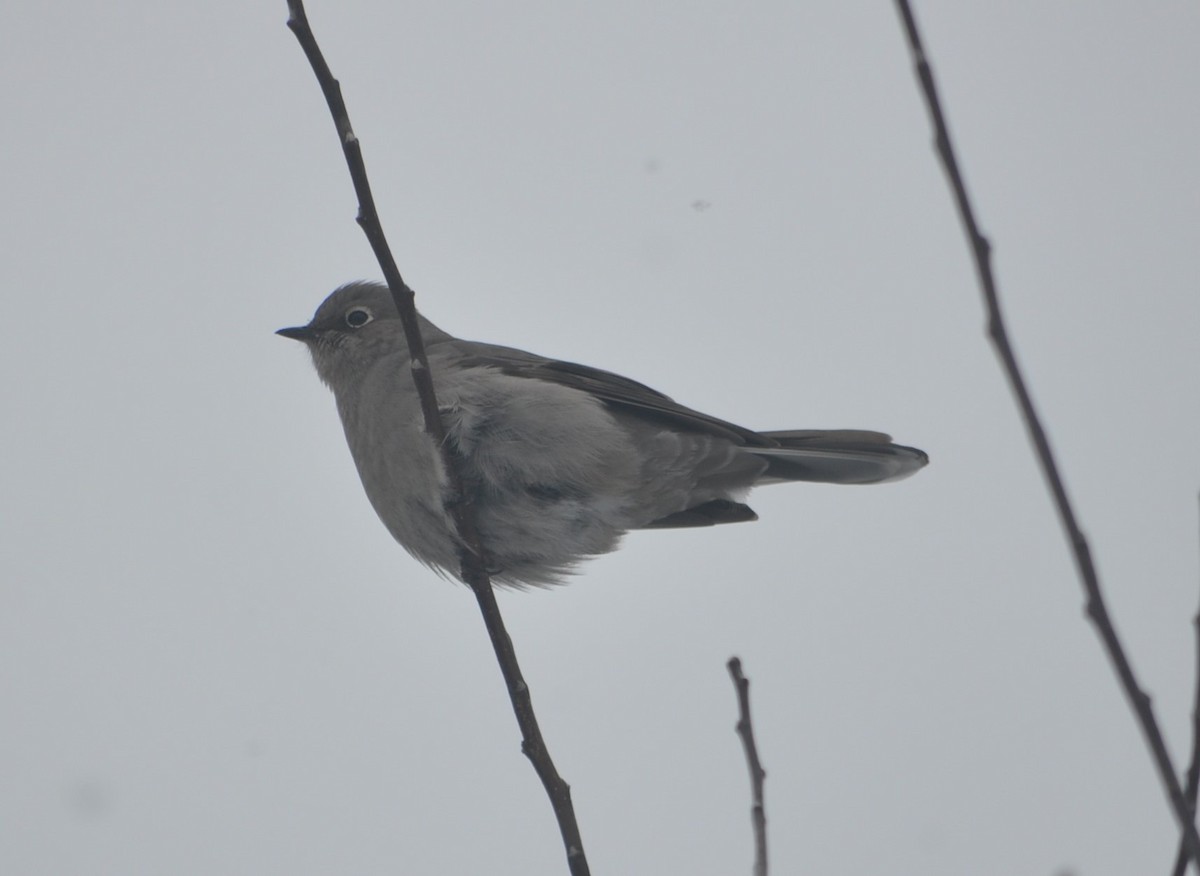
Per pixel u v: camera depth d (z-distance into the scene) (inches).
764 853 277.3
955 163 195.2
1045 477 195.6
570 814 335.3
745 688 294.4
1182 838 191.3
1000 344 195.3
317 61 321.4
